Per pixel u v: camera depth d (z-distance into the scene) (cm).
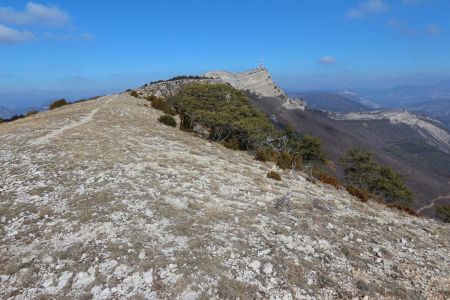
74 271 1027
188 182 1811
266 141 3822
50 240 1184
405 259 1394
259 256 1184
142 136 2986
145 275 1011
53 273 1025
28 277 1005
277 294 1034
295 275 1123
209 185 1841
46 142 2388
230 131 3731
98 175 1744
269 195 1875
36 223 1295
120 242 1159
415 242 1620
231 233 1306
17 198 1504
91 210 1367
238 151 3372
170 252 1127
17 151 2191
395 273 1269
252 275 1088
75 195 1512
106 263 1055
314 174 3038
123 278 1005
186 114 4175
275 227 1425
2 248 1152
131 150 2334
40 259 1086
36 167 1850
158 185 1683
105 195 1495
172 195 1577
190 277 1014
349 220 1725
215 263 1096
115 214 1346
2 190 1588
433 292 1172
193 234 1254
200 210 1474
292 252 1261
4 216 1352
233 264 1120
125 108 4462
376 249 1415
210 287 998
